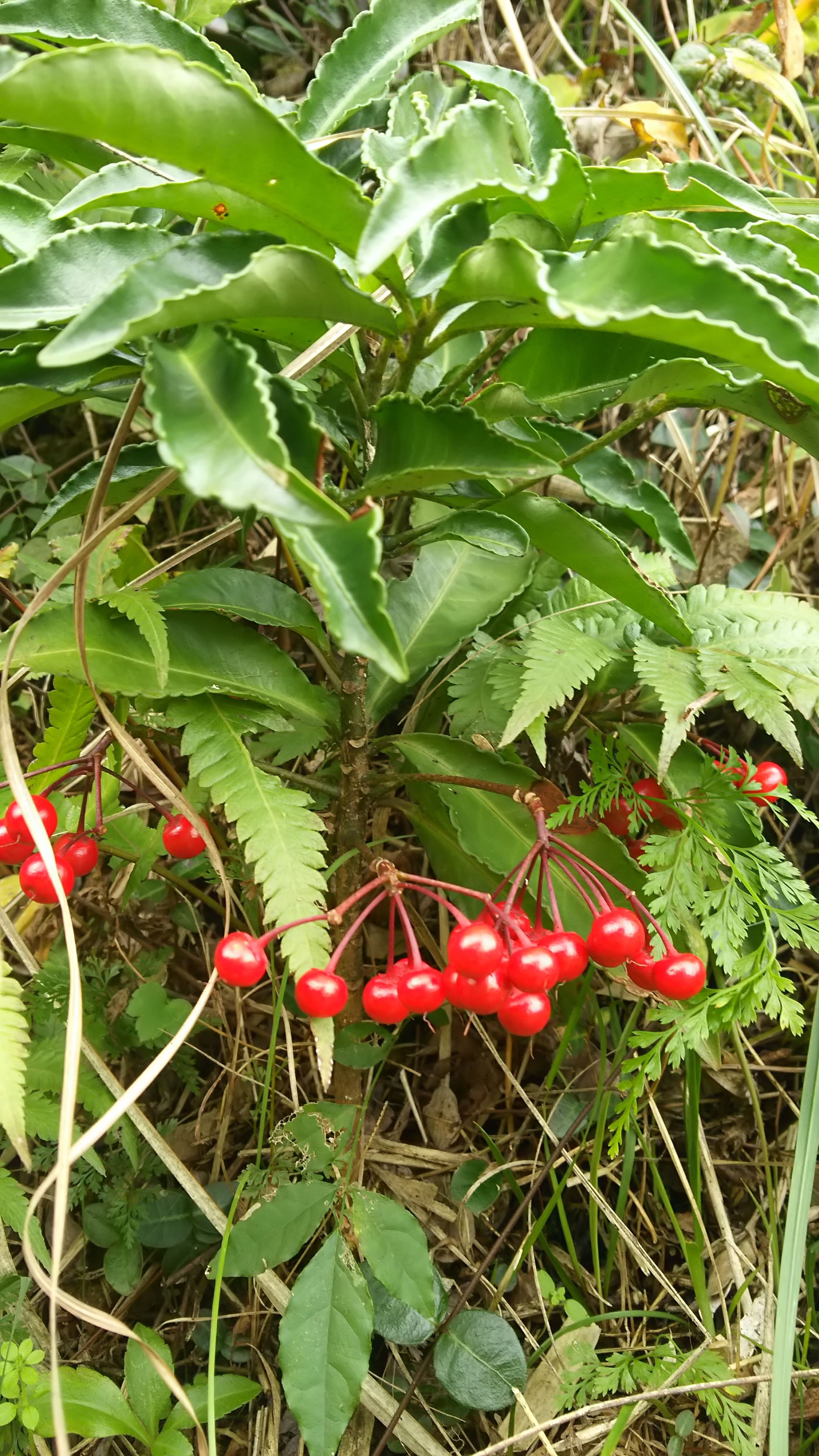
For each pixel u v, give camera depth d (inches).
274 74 116.6
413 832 90.4
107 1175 76.4
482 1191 75.1
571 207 48.3
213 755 57.6
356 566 37.8
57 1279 50.4
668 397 59.8
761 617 66.9
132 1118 69.2
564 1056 79.5
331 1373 57.8
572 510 54.8
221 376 41.7
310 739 64.4
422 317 50.8
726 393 58.5
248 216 48.6
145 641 60.7
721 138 107.7
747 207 56.5
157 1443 60.3
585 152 107.7
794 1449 71.7
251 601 63.5
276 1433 68.4
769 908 61.3
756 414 59.4
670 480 105.4
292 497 37.2
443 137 42.7
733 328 40.0
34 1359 59.4
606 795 64.1
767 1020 91.0
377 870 54.5
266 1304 72.9
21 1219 65.0
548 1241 80.0
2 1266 69.3
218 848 69.8
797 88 105.7
